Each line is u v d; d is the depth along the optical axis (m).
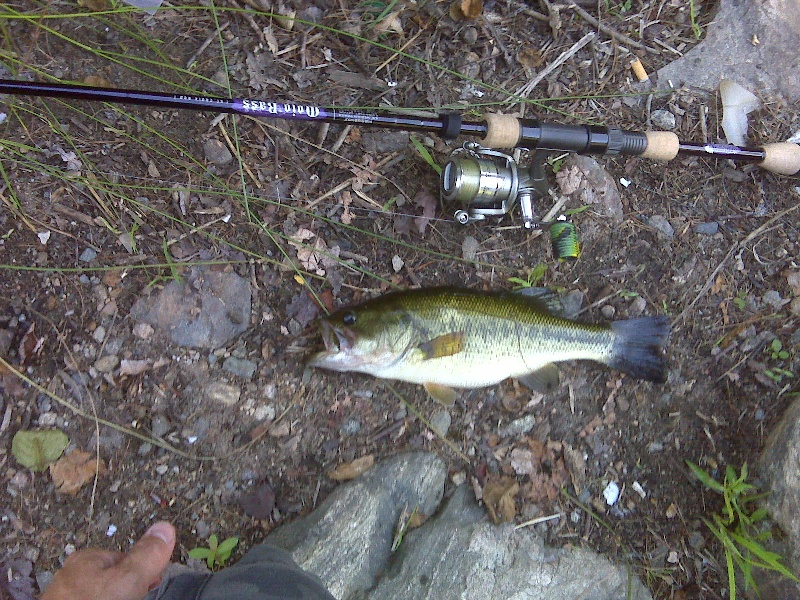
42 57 0.62
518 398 0.67
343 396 0.64
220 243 0.63
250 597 0.45
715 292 0.71
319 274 0.64
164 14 0.66
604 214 0.71
